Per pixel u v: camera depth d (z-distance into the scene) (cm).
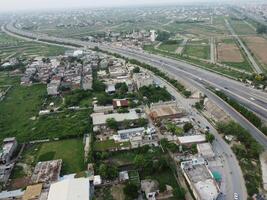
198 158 15075
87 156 15938
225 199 12706
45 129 19850
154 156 15988
